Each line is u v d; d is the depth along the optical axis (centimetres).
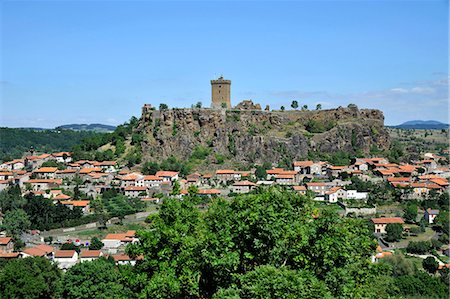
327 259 5394
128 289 6512
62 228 19800
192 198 6531
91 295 11050
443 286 12081
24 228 19162
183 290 5688
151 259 5884
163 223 5997
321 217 5634
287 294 4750
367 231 6419
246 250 5525
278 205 5628
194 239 5669
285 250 5406
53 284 11694
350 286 5428
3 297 10788
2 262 14738
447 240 17762
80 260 15888
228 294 4894
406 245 17600
